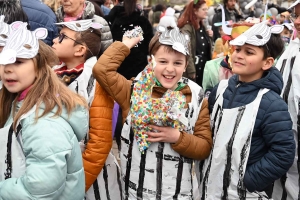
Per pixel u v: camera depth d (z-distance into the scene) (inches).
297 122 105.3
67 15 143.5
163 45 89.8
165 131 90.1
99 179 99.9
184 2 511.2
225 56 144.4
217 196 94.3
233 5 275.4
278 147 89.7
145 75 92.5
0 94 79.9
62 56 99.7
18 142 73.6
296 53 109.2
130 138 94.0
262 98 91.4
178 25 206.1
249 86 93.7
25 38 73.4
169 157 92.4
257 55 92.2
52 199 69.6
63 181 70.1
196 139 93.4
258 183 90.8
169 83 90.7
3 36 79.6
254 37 91.4
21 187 68.6
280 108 90.4
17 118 72.7
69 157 71.3
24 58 72.6
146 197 93.0
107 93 96.0
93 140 94.4
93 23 102.0
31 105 72.5
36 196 67.9
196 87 96.3
